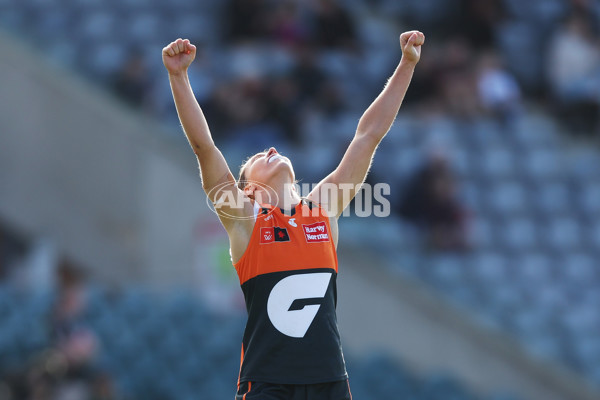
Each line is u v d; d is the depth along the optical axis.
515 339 34.62
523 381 34.41
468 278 35.81
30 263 36.62
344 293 34.38
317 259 13.00
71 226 36.00
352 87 41.09
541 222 39.59
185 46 13.22
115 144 35.97
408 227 35.56
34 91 36.34
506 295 35.94
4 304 32.88
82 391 28.81
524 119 43.62
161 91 37.28
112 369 31.91
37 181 36.09
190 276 35.09
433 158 35.81
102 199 35.88
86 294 34.16
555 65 44.44
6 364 30.59
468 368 34.34
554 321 35.66
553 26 46.38
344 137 37.38
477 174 40.22
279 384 12.41
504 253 38.22
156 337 33.16
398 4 47.12
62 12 42.84
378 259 34.59
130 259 35.62
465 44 44.38
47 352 29.59
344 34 42.06
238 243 13.14
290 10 41.19
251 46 40.91
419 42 14.16
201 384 32.25
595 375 34.59
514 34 46.09
